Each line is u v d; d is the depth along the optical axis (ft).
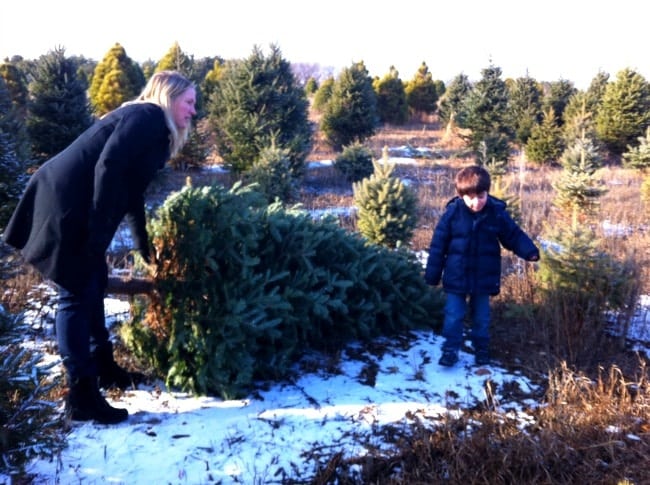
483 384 12.62
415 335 15.20
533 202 36.11
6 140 18.43
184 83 9.97
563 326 14.70
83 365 10.04
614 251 21.44
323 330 14.10
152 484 8.87
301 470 9.37
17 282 16.33
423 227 30.35
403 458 9.77
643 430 10.89
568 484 9.20
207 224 11.22
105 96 66.85
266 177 35.63
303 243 12.84
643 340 15.43
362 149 48.24
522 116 71.92
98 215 8.93
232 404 11.34
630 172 51.11
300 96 49.80
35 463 9.14
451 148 69.56
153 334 11.81
